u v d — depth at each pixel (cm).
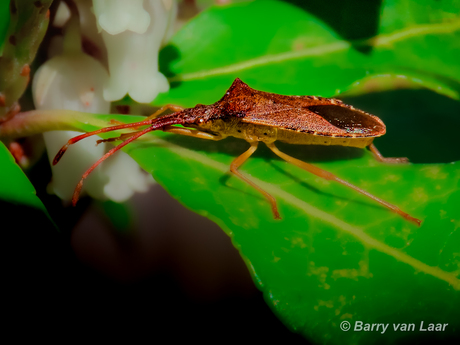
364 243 7
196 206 7
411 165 7
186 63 8
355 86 7
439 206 7
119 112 8
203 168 7
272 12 8
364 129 8
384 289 7
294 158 7
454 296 7
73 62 8
